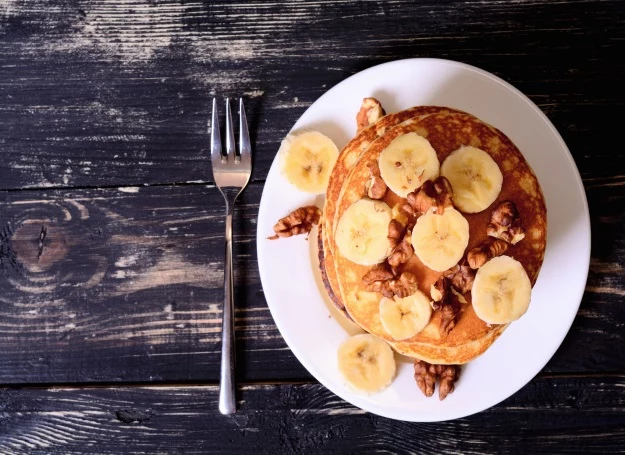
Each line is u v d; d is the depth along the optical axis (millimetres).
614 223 519
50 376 531
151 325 530
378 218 445
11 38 529
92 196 531
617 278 519
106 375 531
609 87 520
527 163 467
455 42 521
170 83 527
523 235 444
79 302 531
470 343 470
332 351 502
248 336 527
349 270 460
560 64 520
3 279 533
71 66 529
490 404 495
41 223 533
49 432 533
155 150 529
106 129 530
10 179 533
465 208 439
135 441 532
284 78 525
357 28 522
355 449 527
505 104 495
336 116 501
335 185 478
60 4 527
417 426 527
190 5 525
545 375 522
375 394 498
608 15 519
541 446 523
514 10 520
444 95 497
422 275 447
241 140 519
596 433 521
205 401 530
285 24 524
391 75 497
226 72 526
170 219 529
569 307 493
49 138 531
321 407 527
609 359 519
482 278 442
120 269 530
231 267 514
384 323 456
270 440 529
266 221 502
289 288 501
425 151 443
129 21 526
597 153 520
